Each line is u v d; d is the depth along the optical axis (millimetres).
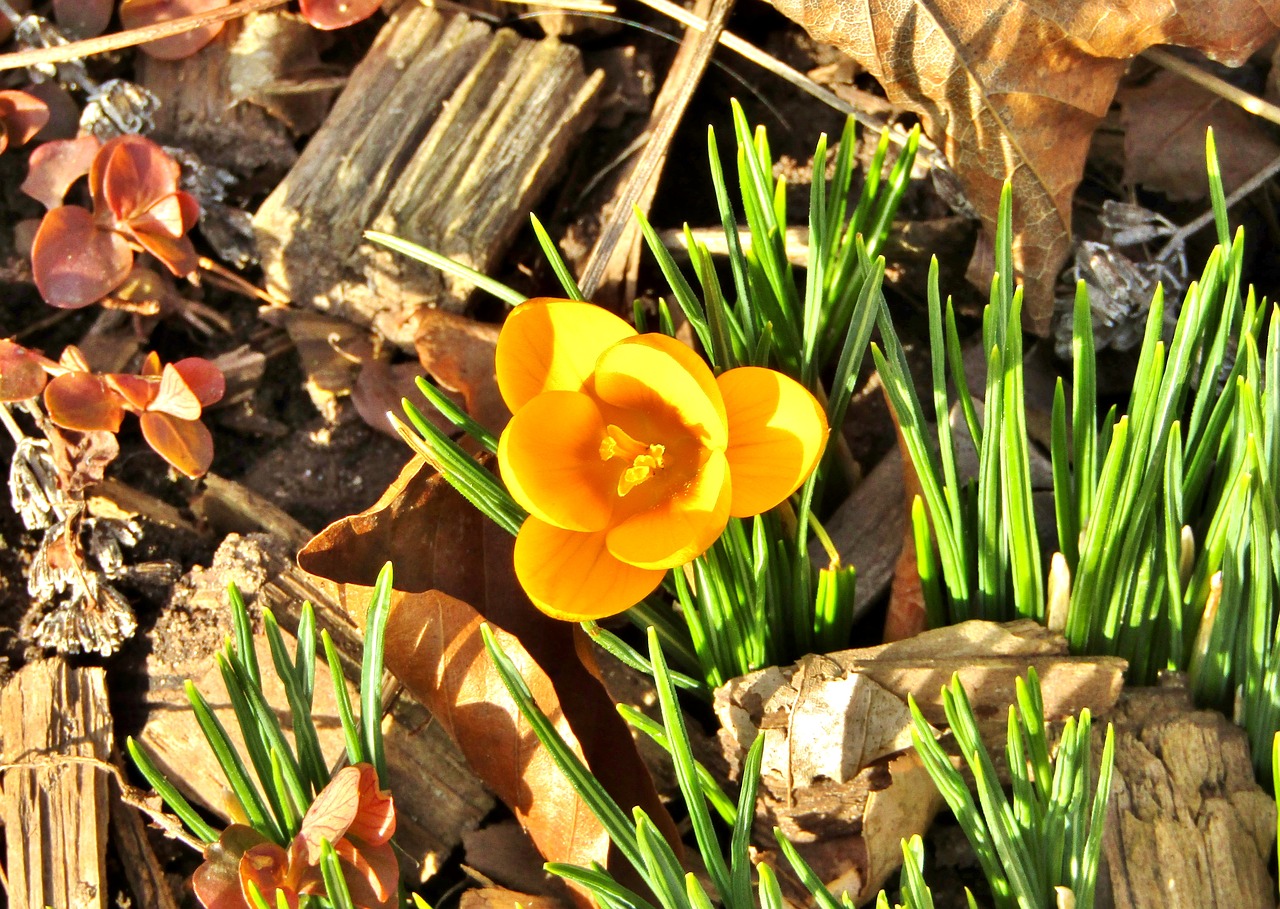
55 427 671
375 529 640
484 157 692
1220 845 624
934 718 634
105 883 650
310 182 691
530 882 647
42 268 675
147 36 683
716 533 597
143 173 676
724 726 640
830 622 642
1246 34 651
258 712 624
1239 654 633
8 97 687
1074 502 644
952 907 644
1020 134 657
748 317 635
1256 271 696
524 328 608
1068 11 646
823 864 642
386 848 625
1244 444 622
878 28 653
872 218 667
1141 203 700
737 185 707
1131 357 684
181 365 673
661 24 711
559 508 604
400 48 701
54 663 661
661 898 605
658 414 612
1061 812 611
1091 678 629
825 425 604
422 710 660
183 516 682
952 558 636
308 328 693
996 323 623
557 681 648
